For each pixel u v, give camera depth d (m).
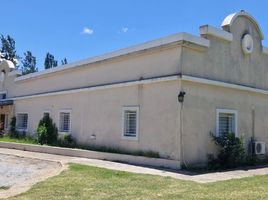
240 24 18.11
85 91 20.66
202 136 15.30
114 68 18.66
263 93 19.05
